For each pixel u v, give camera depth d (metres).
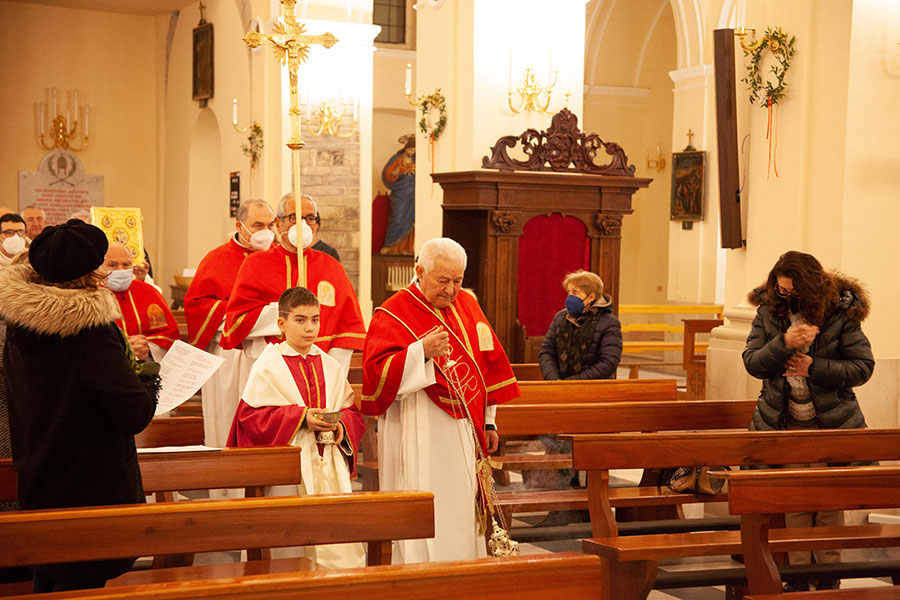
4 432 3.84
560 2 10.55
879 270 6.59
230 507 3.12
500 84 10.38
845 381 4.88
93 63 18.08
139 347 5.65
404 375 4.28
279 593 2.51
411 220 18.84
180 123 17.33
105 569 3.14
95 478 3.15
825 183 6.62
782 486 3.83
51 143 17.86
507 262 8.77
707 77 16.20
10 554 2.90
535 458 6.33
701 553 4.15
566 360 6.67
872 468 4.00
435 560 4.35
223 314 6.14
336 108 13.22
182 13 17.17
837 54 6.53
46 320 2.98
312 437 4.47
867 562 4.71
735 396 6.97
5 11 17.41
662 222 20.61
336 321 5.70
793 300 4.94
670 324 17.19
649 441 4.41
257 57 13.80
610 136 20.52
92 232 3.11
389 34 19.23
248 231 6.29
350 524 3.25
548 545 5.92
